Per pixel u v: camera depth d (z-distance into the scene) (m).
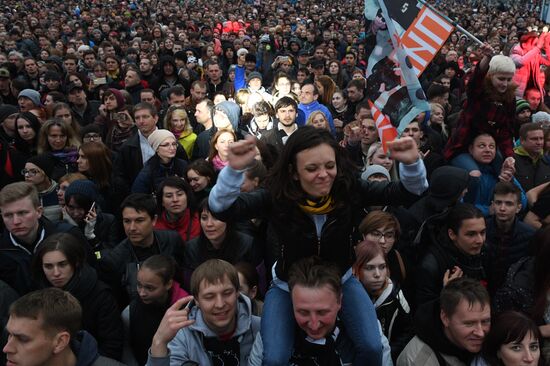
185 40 14.84
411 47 2.64
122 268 3.63
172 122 6.26
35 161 4.64
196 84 7.74
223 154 5.29
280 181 2.08
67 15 23.23
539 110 6.75
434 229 3.42
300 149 2.02
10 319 2.25
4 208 3.38
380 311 3.06
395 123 2.54
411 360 2.68
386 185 2.22
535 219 4.02
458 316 2.51
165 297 3.13
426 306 2.73
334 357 2.29
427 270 3.29
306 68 10.38
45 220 3.67
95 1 28.67
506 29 19.12
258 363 2.42
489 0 30.94
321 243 2.14
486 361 2.53
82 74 9.02
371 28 2.64
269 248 3.65
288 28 19.72
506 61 4.18
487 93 4.34
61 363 2.32
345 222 2.15
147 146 5.56
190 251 3.76
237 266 3.31
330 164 2.01
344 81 10.71
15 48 12.99
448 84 8.84
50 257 3.03
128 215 3.62
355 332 2.28
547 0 20.38
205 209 3.62
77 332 2.43
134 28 18.25
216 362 2.62
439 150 5.48
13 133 6.24
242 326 2.68
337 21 20.44
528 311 2.92
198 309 2.70
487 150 4.34
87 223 4.10
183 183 4.26
